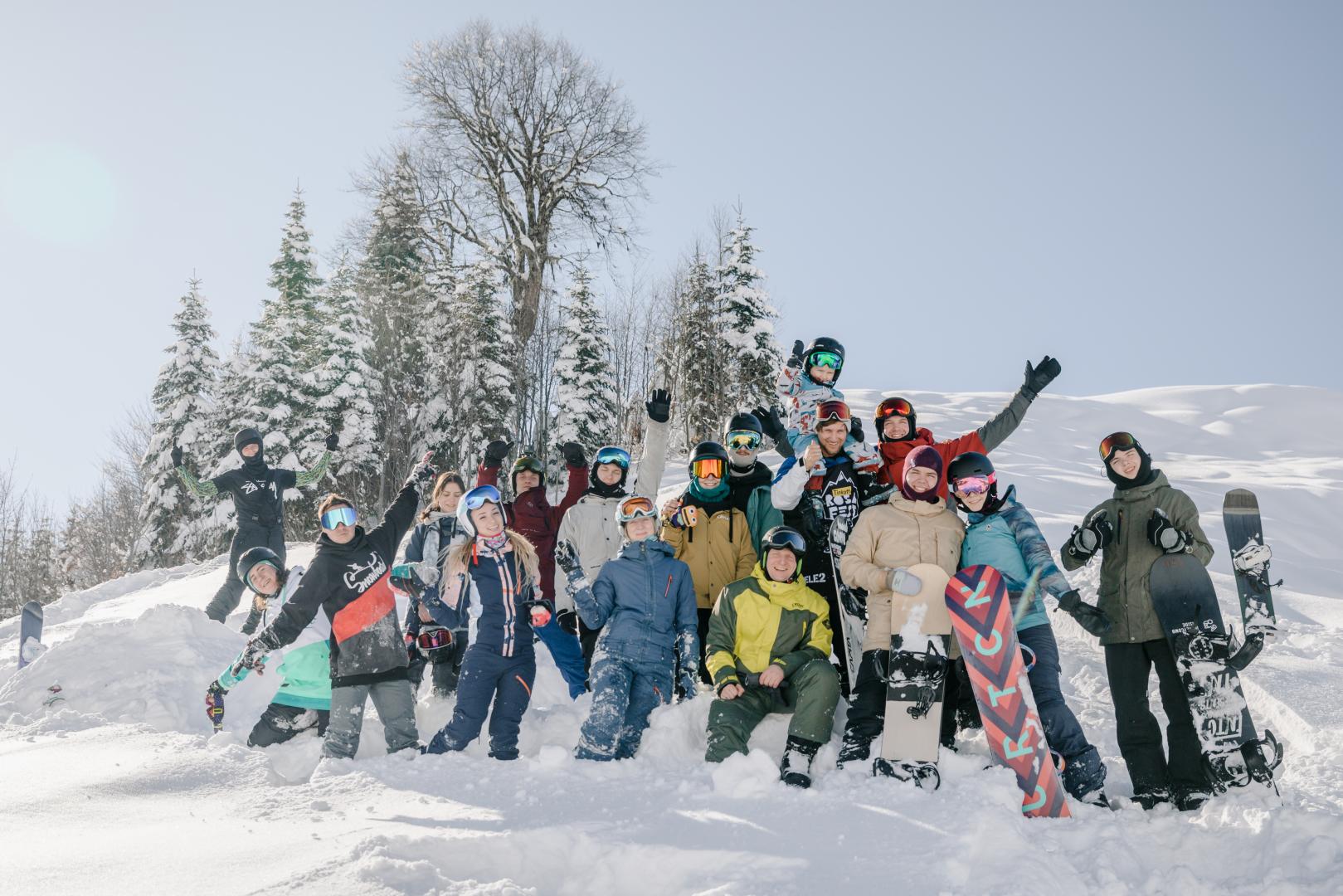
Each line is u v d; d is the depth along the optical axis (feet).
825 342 19.62
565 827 12.47
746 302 86.38
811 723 15.21
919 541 15.61
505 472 87.25
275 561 19.19
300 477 32.37
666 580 17.71
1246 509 15.28
